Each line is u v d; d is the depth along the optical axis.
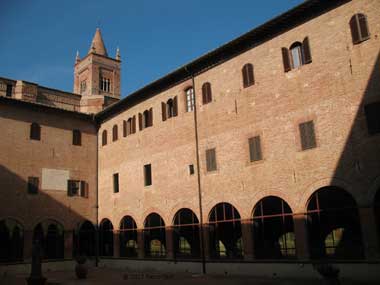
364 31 22.52
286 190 24.67
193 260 29.92
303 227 23.56
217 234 29.17
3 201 34.75
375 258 20.44
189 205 30.83
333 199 30.16
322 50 24.20
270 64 26.91
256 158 26.67
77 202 40.03
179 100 33.41
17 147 36.72
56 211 38.16
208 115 30.52
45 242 37.44
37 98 49.62
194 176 30.83
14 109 37.28
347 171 22.03
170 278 26.83
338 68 23.30
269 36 27.23
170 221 32.34
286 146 25.09
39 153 38.16
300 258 23.52
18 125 37.25
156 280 26.02
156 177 34.50
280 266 24.38
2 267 33.47
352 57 22.80
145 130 36.56
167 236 32.44
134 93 37.44
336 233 30.53
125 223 38.66
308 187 23.62
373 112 21.48
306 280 22.59
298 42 25.61
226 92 29.47
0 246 34.97
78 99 54.25
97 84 77.00
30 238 35.81
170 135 33.72
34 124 38.50
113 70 80.12
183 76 33.12
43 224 37.53
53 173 38.78
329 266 17.36
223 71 29.98
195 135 31.23
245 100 28.06
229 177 28.16
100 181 41.78
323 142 23.34
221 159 28.95
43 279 23.30
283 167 25.05
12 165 36.00
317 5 24.42
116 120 40.81
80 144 41.69
